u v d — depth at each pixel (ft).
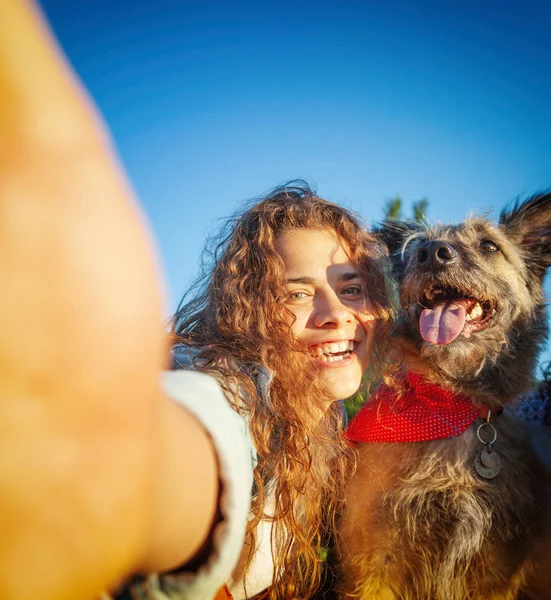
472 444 1.72
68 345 0.22
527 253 2.34
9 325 0.21
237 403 1.15
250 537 1.26
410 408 1.84
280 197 1.71
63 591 0.24
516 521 1.64
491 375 1.85
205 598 0.50
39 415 0.22
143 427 0.27
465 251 2.09
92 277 0.23
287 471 1.29
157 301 0.26
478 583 1.61
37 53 0.22
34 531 0.23
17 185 0.21
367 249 1.75
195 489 0.44
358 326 1.66
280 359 1.40
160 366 0.28
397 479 1.75
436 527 1.65
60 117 0.22
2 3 0.21
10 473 0.22
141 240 0.26
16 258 0.21
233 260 1.56
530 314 2.14
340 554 1.76
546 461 1.86
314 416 1.45
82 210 0.23
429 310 1.92
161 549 0.42
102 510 0.25
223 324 1.49
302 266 1.57
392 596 1.68
